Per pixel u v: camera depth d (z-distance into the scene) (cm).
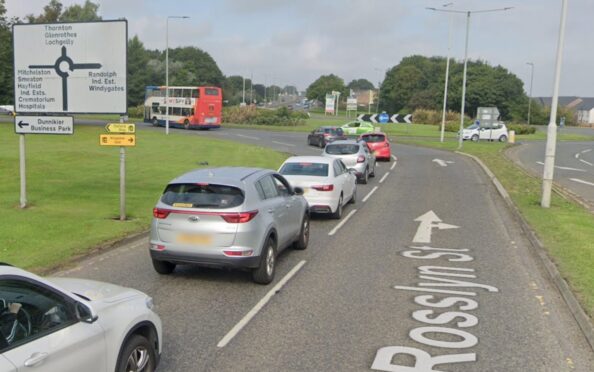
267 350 584
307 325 658
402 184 2128
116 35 1273
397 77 14350
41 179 1866
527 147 4666
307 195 1337
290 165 1408
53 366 360
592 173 2681
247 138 4716
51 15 6925
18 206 1365
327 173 1375
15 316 357
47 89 1315
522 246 1099
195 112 5647
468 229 1271
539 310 720
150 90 6259
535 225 1245
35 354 348
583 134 7544
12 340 348
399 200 1723
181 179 829
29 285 376
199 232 778
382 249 1067
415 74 14225
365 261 973
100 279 837
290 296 770
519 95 11950
